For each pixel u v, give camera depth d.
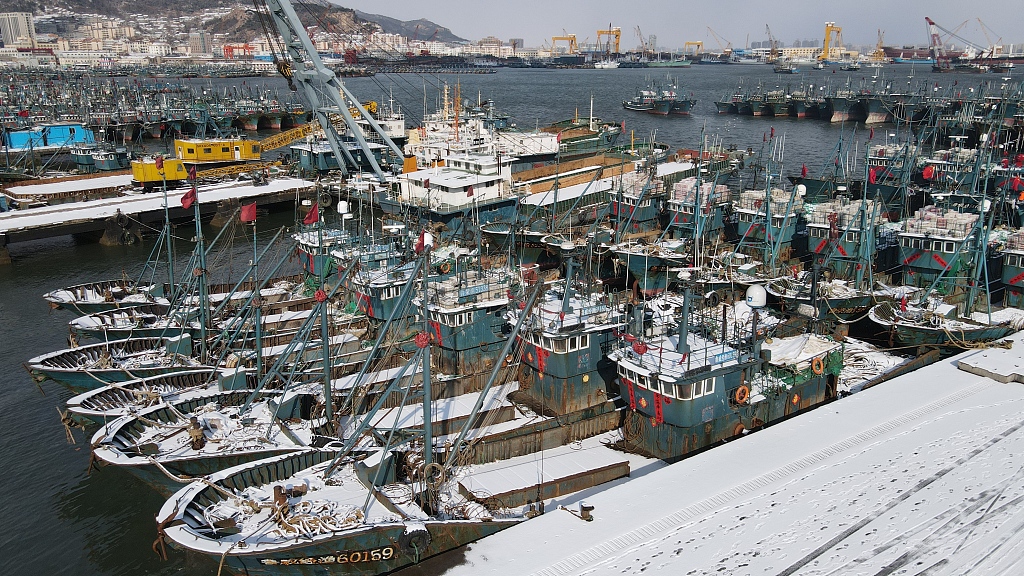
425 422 40.31
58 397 61.91
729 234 96.88
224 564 35.94
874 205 79.12
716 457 45.03
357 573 37.47
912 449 45.47
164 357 60.25
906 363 62.50
